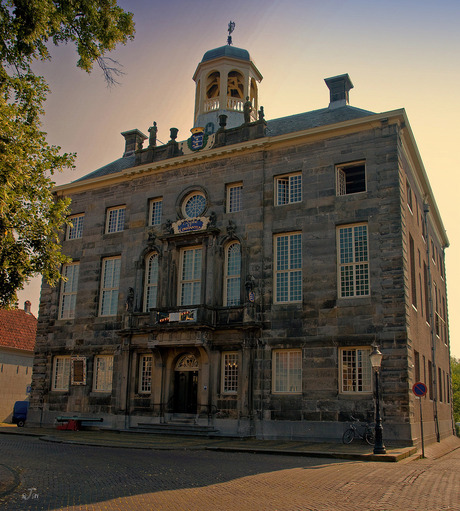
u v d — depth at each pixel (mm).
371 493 12289
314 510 10453
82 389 33031
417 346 27844
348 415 24719
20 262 15039
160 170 33562
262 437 26375
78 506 10383
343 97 33469
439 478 14859
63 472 14641
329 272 26859
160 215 33438
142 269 32750
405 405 23703
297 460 18641
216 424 27703
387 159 26781
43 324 35969
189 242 31031
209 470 15391
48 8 14094
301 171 29094
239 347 27984
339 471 15742
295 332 26906
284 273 28344
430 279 35344
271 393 26844
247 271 29031
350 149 27844
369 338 25109
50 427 33688
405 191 28031
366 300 25656
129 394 30750
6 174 12922
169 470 15242
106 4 15883
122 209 35375
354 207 27094
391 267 25531
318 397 25578
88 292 34656
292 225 28484
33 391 35062
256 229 29312
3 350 45719
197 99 40094
